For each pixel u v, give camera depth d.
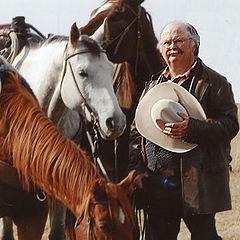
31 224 5.46
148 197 5.54
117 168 8.36
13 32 7.96
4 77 5.27
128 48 8.30
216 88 5.21
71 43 6.91
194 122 5.03
